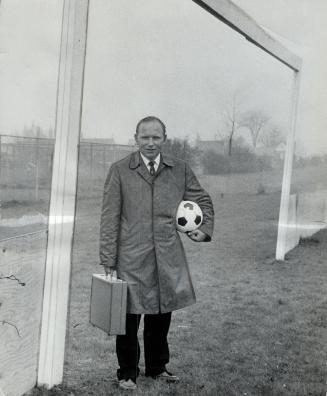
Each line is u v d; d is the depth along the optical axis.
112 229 3.10
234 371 3.53
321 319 4.16
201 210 3.26
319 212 5.86
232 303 4.39
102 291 3.08
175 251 3.20
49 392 2.91
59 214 2.91
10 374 2.69
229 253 5.00
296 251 5.27
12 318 2.68
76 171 2.92
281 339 3.97
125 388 3.09
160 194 3.14
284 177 5.36
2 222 2.63
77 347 3.31
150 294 3.14
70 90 2.84
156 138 3.15
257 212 5.25
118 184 3.12
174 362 3.58
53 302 2.95
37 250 2.84
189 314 4.26
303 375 3.56
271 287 4.68
